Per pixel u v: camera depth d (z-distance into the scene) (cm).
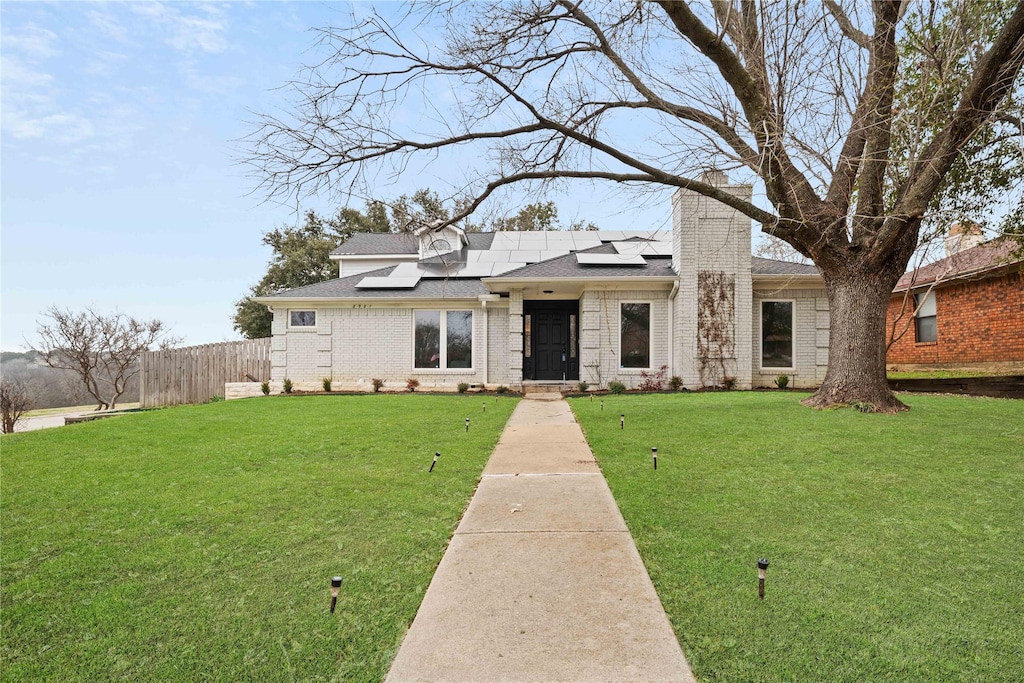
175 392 1653
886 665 223
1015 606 267
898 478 480
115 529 404
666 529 381
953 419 732
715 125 880
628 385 1400
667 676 221
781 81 767
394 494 481
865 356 848
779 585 293
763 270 1403
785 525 381
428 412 993
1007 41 675
